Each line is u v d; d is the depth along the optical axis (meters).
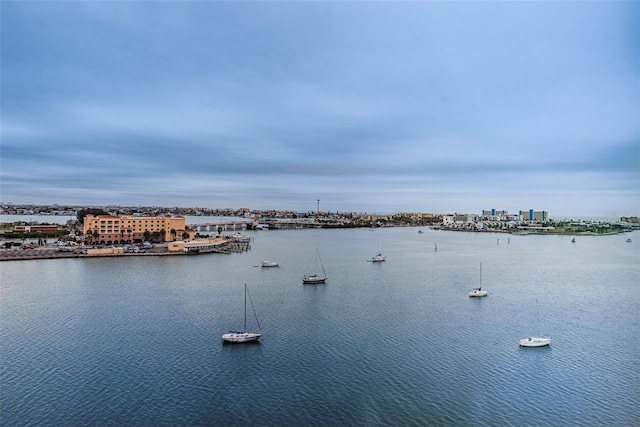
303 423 69.00
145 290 164.88
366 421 69.56
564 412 72.44
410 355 96.31
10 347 100.56
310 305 143.00
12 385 81.38
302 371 87.75
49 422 69.06
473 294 157.88
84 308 136.00
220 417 70.75
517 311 135.62
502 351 99.06
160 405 74.31
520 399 76.62
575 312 134.62
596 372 87.88
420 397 77.06
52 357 94.75
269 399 76.38
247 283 183.50
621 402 75.62
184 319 124.38
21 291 161.00
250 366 90.25
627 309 138.75
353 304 144.75
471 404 74.81
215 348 100.75
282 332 112.69
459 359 94.12
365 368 89.31
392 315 130.00
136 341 105.25
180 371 87.88
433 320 124.38
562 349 100.69
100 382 82.69
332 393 78.50
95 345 102.31
